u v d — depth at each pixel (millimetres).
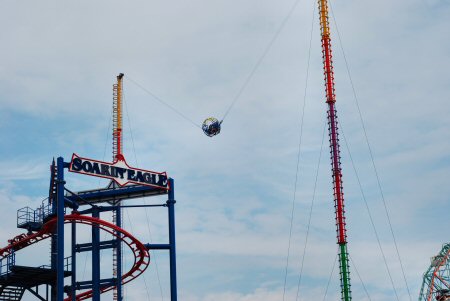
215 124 101500
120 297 94750
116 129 136250
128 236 89312
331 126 113688
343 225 109875
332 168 112750
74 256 92625
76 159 85375
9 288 86875
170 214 93938
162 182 93312
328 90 115562
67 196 94625
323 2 118375
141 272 101125
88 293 101938
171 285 92312
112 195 95062
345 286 107125
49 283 89125
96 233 93938
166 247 92938
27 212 89375
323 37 118750
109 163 88812
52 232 89250
